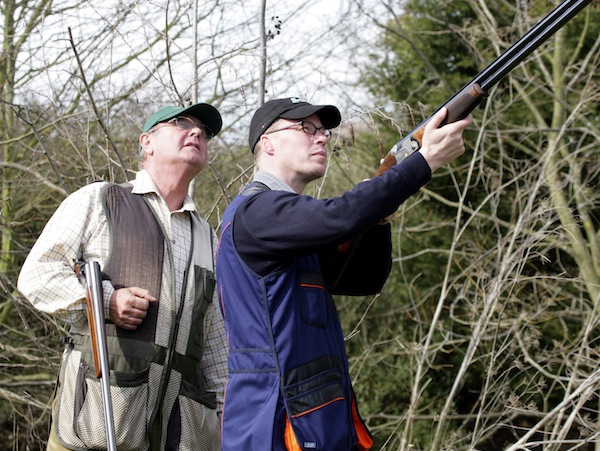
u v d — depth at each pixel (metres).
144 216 3.04
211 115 3.24
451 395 5.82
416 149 2.48
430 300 11.72
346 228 2.24
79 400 2.83
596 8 9.71
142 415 2.85
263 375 2.30
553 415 4.89
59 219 2.97
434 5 11.50
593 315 5.76
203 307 3.06
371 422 11.26
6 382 7.00
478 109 10.61
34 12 6.82
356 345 11.72
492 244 10.88
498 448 9.77
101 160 5.96
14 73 6.85
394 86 11.35
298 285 2.38
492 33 9.46
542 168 6.91
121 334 2.85
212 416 3.07
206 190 7.31
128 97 6.22
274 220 2.32
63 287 2.84
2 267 7.30
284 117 2.62
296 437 2.23
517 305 8.70
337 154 4.14
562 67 9.71
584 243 8.14
